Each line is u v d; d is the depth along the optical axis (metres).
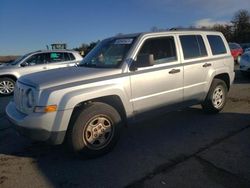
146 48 5.20
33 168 4.36
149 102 5.15
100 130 4.57
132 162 4.41
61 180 3.98
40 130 4.13
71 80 4.42
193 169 4.10
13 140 5.59
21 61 11.46
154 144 5.09
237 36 67.06
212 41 6.62
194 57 6.03
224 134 5.45
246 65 12.50
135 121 5.07
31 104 4.26
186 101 5.86
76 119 4.34
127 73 4.84
